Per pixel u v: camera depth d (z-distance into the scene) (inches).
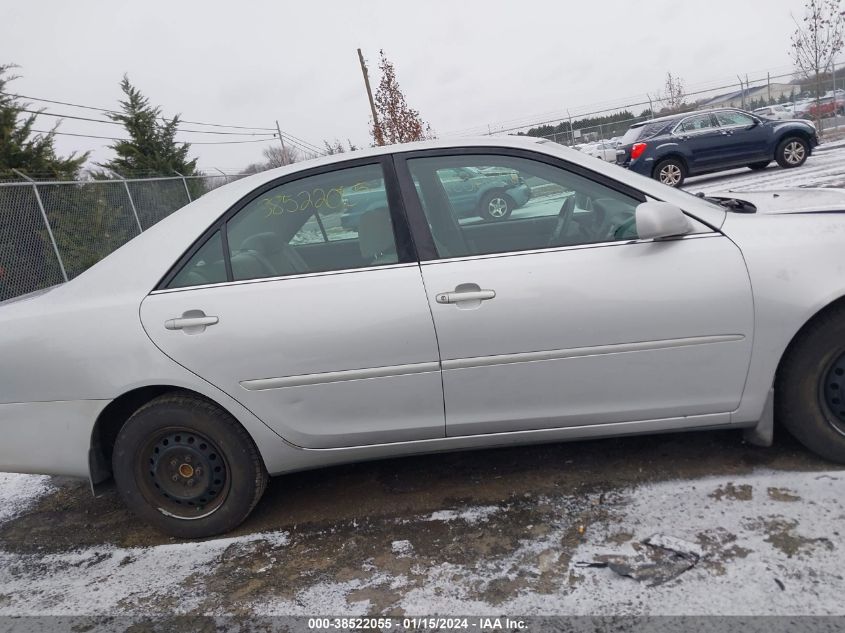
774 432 113.3
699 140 526.0
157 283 103.0
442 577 89.1
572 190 102.4
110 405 104.6
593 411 100.3
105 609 93.1
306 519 110.3
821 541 83.9
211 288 101.8
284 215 106.9
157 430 104.2
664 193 101.0
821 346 95.3
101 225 453.4
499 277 96.3
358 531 104.0
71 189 439.5
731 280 93.6
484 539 96.3
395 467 123.7
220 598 92.0
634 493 102.0
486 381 98.8
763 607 74.5
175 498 107.1
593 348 96.3
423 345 97.6
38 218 404.2
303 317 98.6
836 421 98.6
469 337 96.9
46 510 129.2
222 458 105.4
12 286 378.9
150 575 100.6
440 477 117.1
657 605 77.5
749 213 102.8
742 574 80.3
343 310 98.2
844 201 105.4
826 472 99.2
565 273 95.9
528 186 103.0
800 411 98.7
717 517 92.4
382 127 930.1
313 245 106.0
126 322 101.4
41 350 102.7
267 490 123.2
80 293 105.8
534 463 116.6
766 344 95.2
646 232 91.4
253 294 100.4
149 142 844.6
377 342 97.7
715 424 101.0
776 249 94.1
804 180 432.5
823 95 822.5
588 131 917.8
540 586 84.2
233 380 100.3
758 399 98.7
